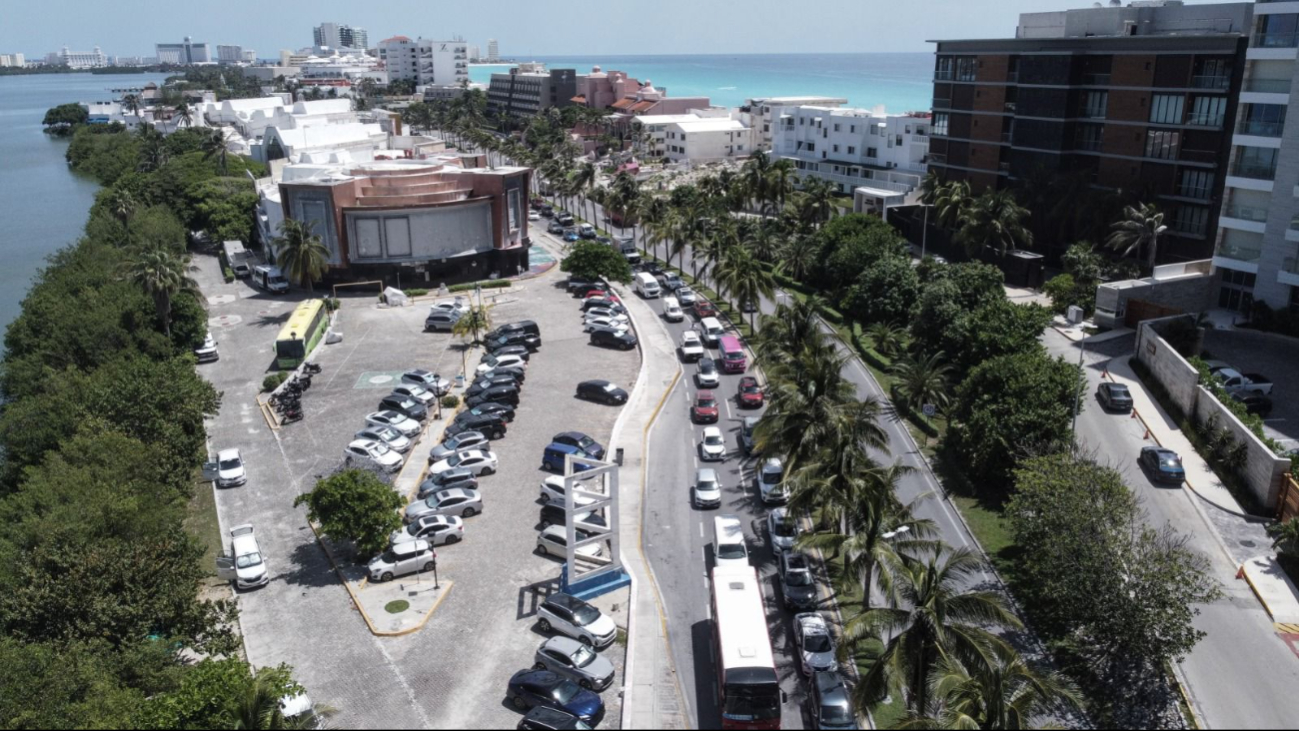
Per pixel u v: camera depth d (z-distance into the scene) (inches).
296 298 4552.2
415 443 2810.0
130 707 1416.1
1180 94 3789.4
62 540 1808.6
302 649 1776.6
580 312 4232.3
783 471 2135.8
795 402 2038.6
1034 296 3860.7
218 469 2549.2
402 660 1731.1
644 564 2054.6
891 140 6432.1
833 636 1731.1
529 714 1502.2
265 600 1966.0
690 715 1550.2
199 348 3654.0
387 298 4382.4
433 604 1915.6
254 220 5629.9
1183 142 3809.1
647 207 5467.5
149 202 5856.3
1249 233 3201.3
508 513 2329.0
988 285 3265.3
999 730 1141.1
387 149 7500.0
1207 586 1791.3
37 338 3280.0
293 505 2187.5
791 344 2787.9
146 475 2279.8
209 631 1743.4
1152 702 1515.7
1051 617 1758.1
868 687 1300.4
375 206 4515.3
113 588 1708.9
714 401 2987.2
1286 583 1806.1
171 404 2630.4
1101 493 1742.1
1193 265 3442.4
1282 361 2844.5
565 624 1777.8
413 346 3784.5
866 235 4074.8
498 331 3740.2
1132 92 3964.1
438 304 4158.5
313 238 4318.4
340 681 1668.3
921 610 1306.6
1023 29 4675.2
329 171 4857.3
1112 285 3299.7
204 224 5782.5
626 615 1867.6
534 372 3425.2
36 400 2733.8
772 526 2114.9
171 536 1909.4
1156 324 2898.6
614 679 1668.3
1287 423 2459.4
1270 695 1518.2
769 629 1792.6
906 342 3282.5
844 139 6796.3
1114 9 4234.7
